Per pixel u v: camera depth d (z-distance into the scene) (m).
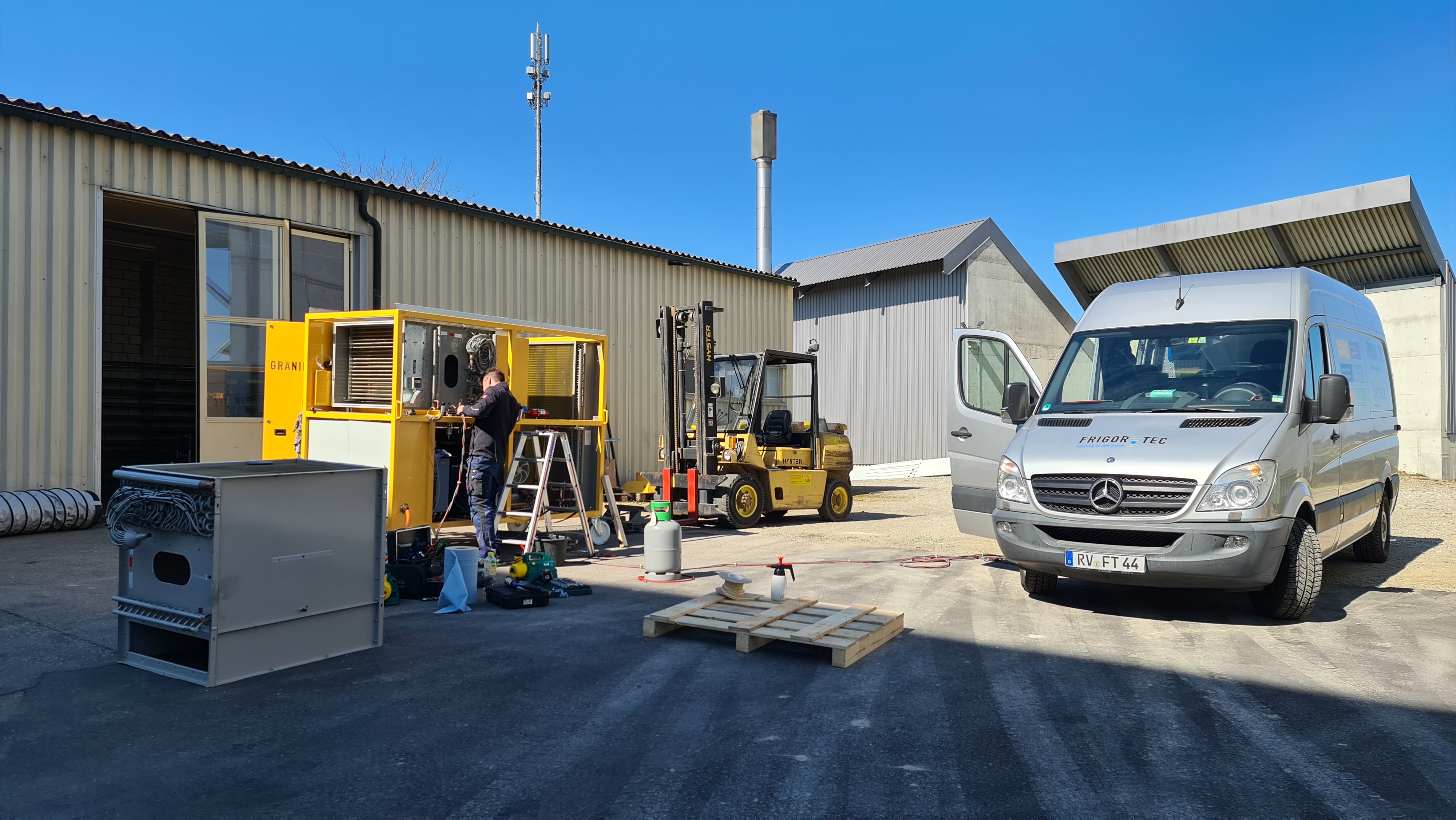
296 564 4.94
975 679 4.89
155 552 4.86
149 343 16.08
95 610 6.09
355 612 5.29
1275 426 6.18
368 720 4.15
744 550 9.83
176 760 3.66
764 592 7.21
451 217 13.32
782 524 12.66
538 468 9.43
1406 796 3.43
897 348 24.84
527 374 9.88
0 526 8.75
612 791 3.41
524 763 3.67
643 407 16.17
